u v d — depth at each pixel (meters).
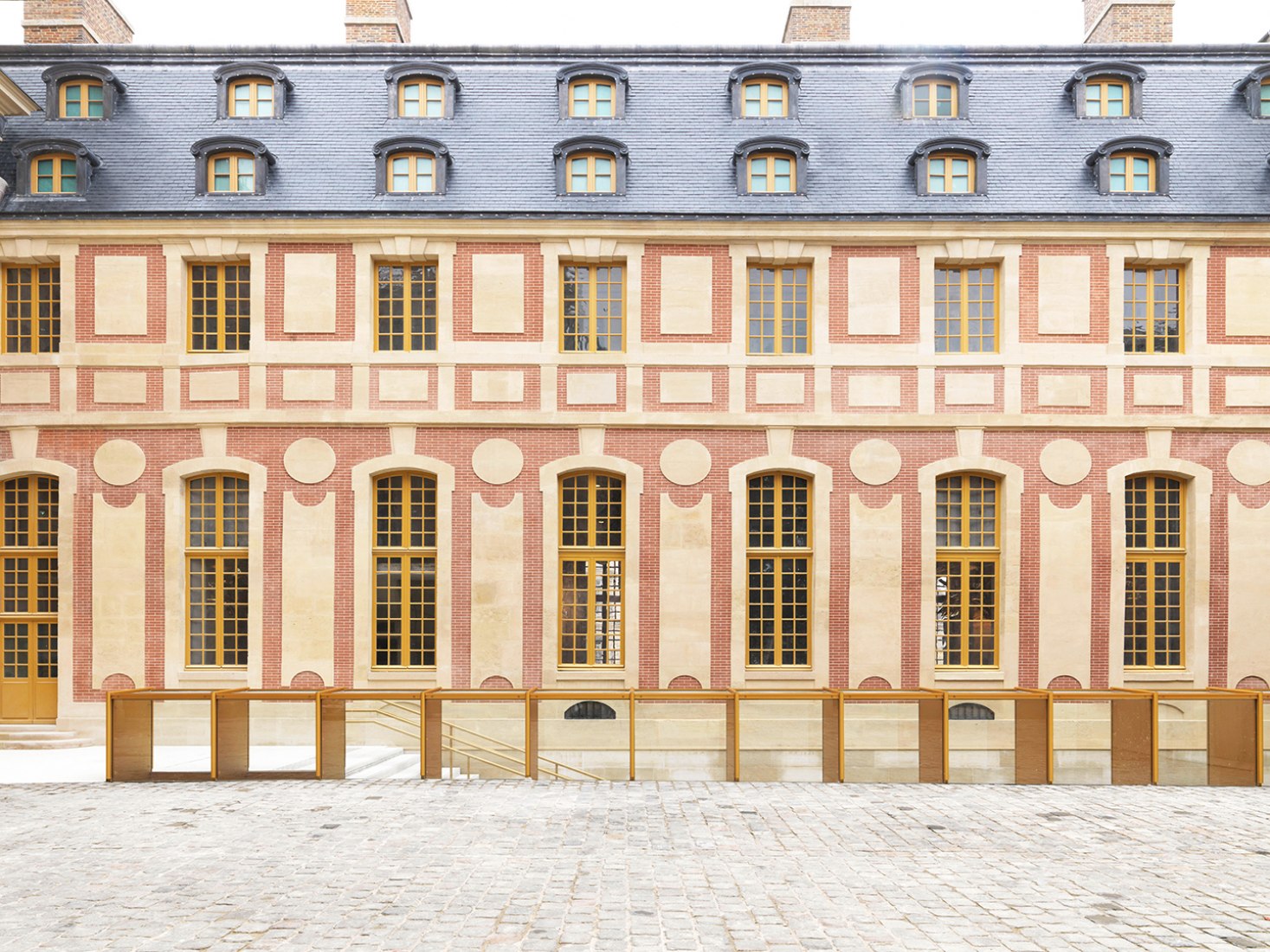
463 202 17.81
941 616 17.70
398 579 17.64
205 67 20.06
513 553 17.45
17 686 17.50
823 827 10.96
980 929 7.67
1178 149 18.67
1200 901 8.44
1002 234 17.56
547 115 19.38
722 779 13.76
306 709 14.02
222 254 17.56
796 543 17.83
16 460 17.45
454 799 12.32
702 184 18.19
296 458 17.42
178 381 17.53
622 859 9.57
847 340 17.75
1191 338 17.69
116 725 13.52
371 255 17.69
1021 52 20.17
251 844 10.14
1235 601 17.47
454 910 8.07
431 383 17.64
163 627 17.31
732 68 20.14
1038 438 17.59
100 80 19.17
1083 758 13.86
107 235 17.47
